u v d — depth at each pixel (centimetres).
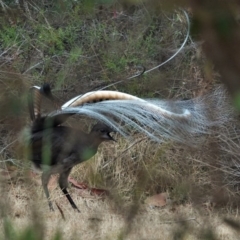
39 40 1952
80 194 1614
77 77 1772
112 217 1220
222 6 417
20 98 528
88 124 1401
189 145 782
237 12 419
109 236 1107
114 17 1939
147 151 1655
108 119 1203
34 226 572
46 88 1174
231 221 680
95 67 1847
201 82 1427
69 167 1337
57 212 1408
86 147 1322
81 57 1870
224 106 884
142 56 1859
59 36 1959
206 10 418
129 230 717
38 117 1184
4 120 525
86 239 1121
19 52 1911
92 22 1978
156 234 1003
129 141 1712
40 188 1559
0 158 1476
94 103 1187
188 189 755
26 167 707
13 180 1443
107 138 1334
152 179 798
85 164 1691
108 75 1834
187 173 1148
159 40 1848
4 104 520
